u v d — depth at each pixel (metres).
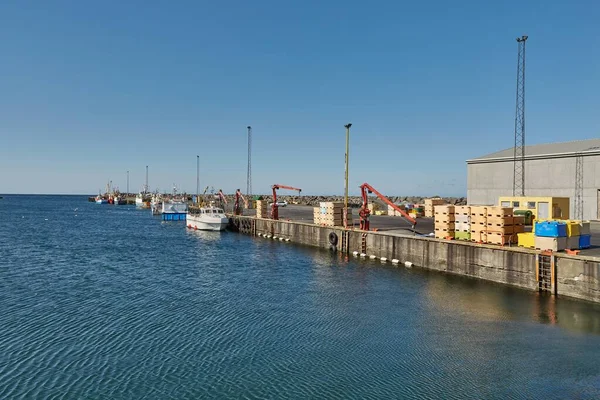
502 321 20.06
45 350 16.73
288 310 22.27
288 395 13.21
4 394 13.21
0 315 21.38
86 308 22.75
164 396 13.13
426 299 24.17
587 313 20.89
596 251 25.22
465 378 14.30
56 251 45.50
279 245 50.22
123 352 16.55
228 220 69.50
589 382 13.95
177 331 18.98
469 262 29.58
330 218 46.84
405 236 35.06
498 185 53.47
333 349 16.84
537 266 25.02
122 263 37.81
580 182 45.41
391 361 15.66
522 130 49.31
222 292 26.36
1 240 55.44
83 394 13.24
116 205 194.00
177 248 48.12
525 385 13.77
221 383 13.97
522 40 48.16
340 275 31.36
